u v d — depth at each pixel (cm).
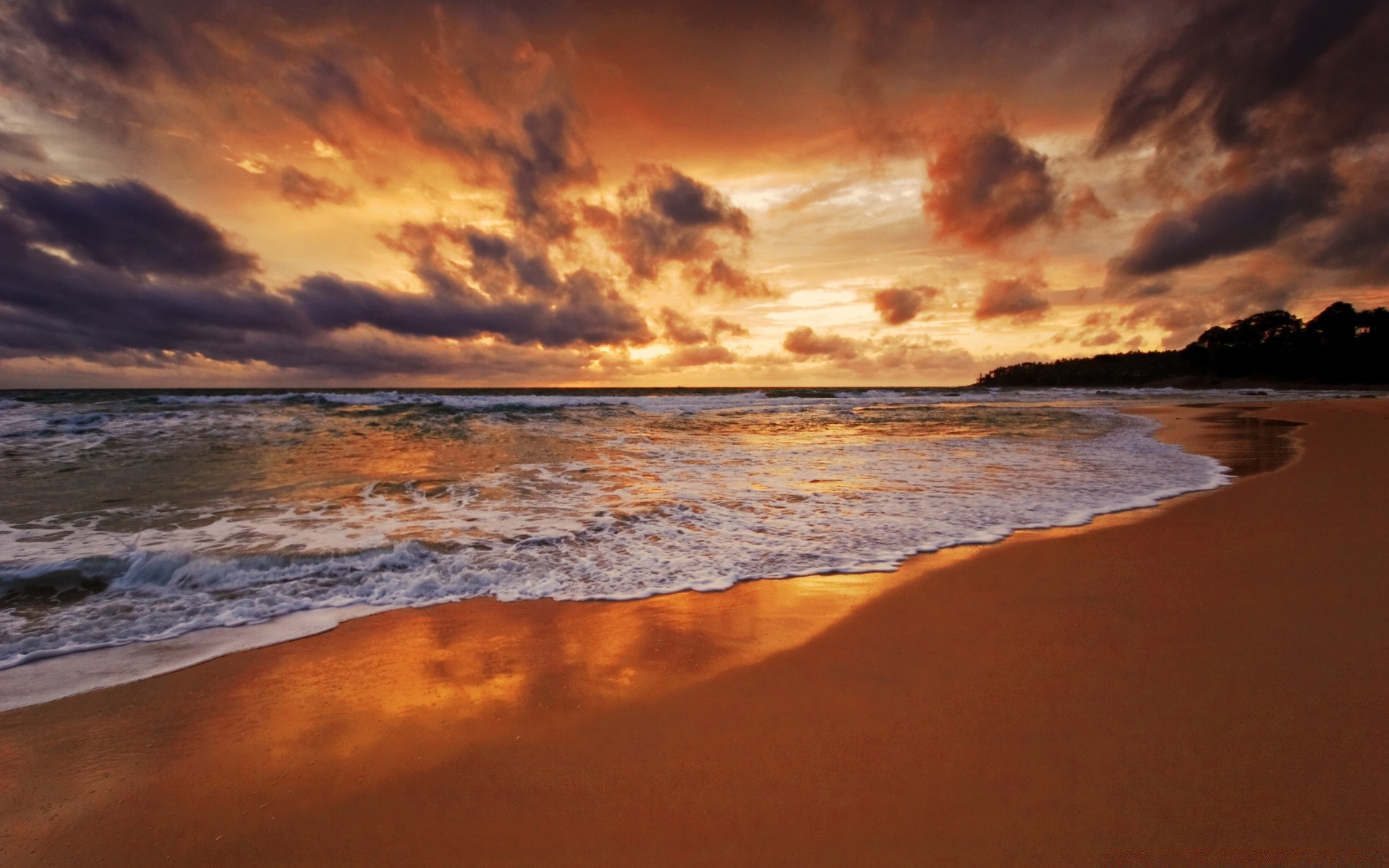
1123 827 201
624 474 924
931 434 1588
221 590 448
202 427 1358
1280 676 300
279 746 263
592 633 376
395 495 742
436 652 353
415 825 215
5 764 251
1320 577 447
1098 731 257
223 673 329
